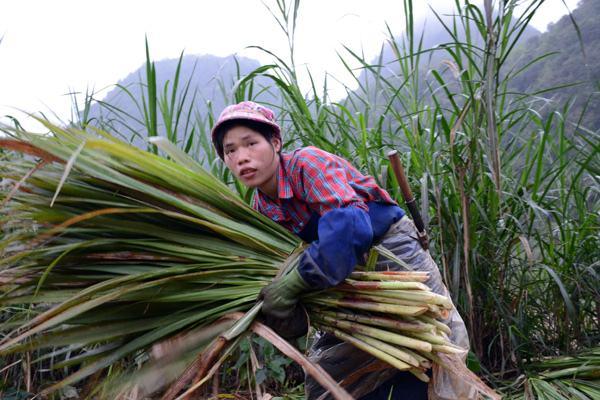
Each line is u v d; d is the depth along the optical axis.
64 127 1.43
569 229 3.03
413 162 2.89
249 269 1.66
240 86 2.94
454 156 2.74
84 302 1.41
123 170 1.56
